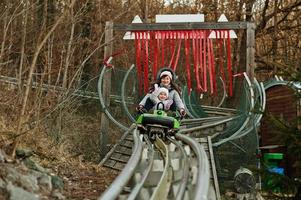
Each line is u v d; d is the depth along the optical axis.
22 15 11.63
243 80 15.67
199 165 7.44
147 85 16.75
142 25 15.34
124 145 11.69
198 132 14.28
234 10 32.34
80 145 12.84
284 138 7.50
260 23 30.64
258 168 7.79
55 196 6.57
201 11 34.47
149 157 8.62
